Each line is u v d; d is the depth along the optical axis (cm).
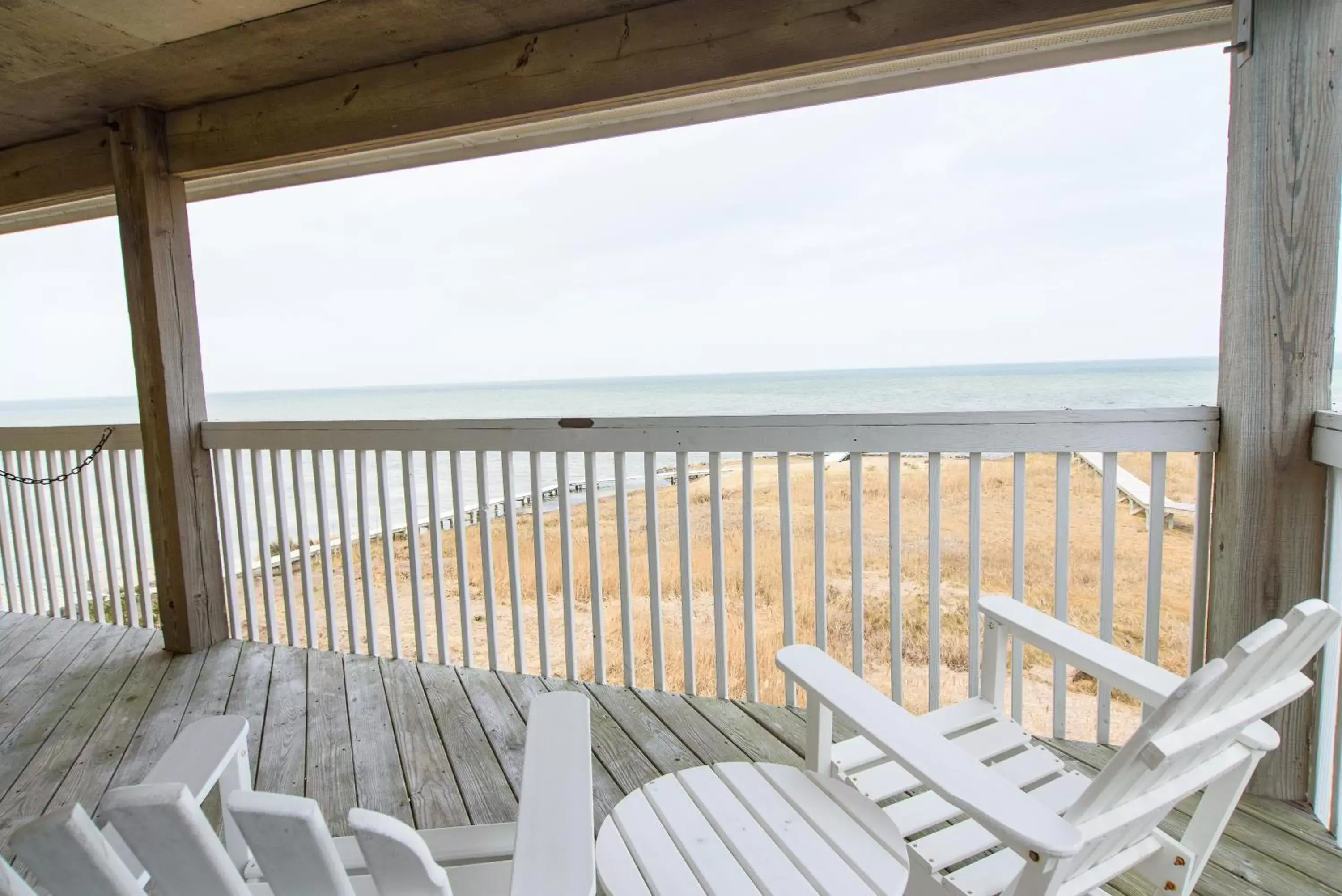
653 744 209
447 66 239
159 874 59
